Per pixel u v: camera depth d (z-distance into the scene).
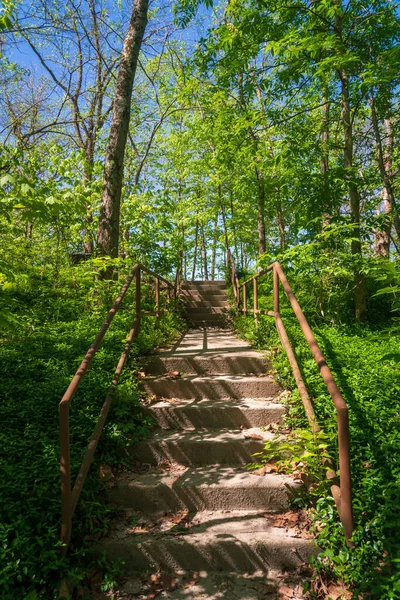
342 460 2.60
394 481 3.00
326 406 3.89
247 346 6.10
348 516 2.62
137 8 8.34
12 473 3.02
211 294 12.25
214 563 2.82
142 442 3.73
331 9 6.82
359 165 9.34
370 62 7.17
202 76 10.02
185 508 3.26
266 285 11.26
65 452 2.68
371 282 9.29
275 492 3.24
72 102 15.86
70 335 5.97
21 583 2.50
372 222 8.39
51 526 2.72
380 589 2.31
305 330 3.40
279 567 2.80
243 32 8.33
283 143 8.69
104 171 8.12
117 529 3.02
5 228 6.00
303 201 8.27
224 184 14.16
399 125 10.14
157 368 5.04
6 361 4.93
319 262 7.54
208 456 3.70
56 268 8.72
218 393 4.55
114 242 8.09
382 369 4.82
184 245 12.75
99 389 4.24
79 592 2.57
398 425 3.61
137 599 2.58
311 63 8.36
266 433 3.91
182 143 15.05
